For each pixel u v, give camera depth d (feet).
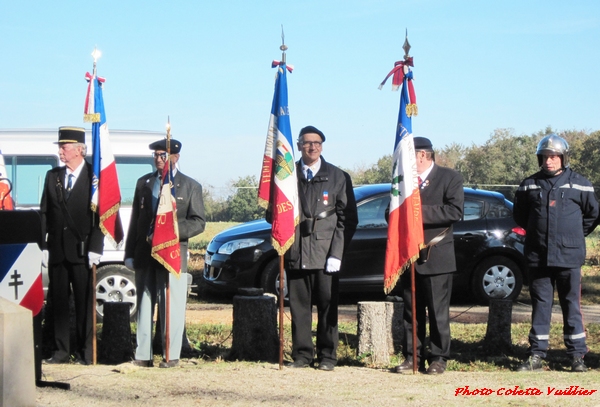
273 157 23.35
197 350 28.48
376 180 153.17
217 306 41.63
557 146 23.97
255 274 40.27
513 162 163.12
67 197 25.38
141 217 24.72
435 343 23.36
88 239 25.36
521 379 22.00
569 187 23.93
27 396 17.07
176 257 23.58
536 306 24.36
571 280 24.02
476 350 29.25
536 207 24.13
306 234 23.54
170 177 23.61
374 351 26.71
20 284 19.48
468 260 41.04
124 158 36.96
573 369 24.06
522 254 41.32
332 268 23.27
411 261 22.35
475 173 162.91
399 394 19.97
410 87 22.81
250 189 120.78
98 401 19.20
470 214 41.65
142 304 24.57
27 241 19.61
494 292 41.14
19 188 36.50
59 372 22.97
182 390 20.39
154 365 24.80
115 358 26.40
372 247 39.86
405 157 22.67
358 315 27.17
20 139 36.78
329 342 24.00
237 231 41.78
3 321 16.70
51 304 26.32
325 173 23.75
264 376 22.38
